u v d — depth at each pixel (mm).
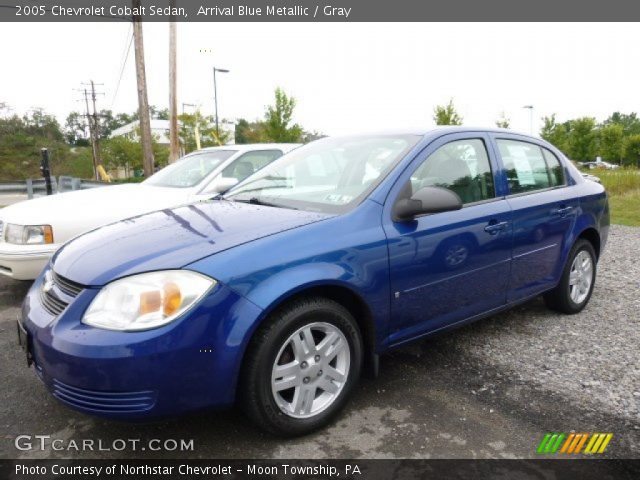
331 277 2455
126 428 2594
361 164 3154
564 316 4191
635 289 5000
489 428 2555
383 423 2605
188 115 32656
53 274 2580
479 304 3318
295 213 2787
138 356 2059
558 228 3844
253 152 6184
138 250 2416
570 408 2738
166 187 5816
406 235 2797
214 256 2289
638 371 3168
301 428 2453
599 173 18766
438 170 3143
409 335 2922
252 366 2283
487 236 3232
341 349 2592
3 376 3164
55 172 62812
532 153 3918
